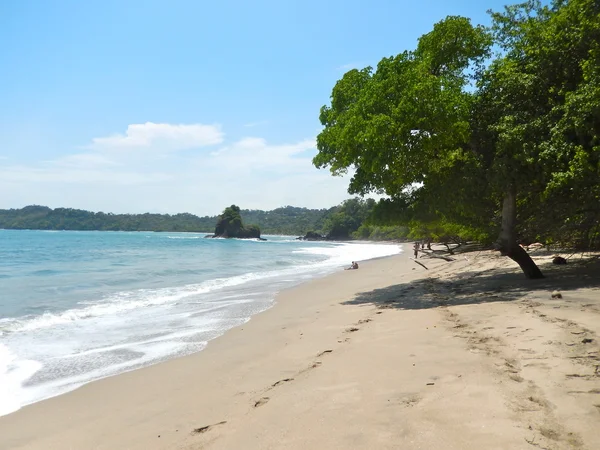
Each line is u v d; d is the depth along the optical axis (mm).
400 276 23094
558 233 16969
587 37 13172
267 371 6664
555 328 7254
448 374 5473
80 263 35719
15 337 10031
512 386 4840
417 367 5906
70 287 20062
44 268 30672
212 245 86125
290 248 80375
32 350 8875
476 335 7441
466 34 15008
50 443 4637
